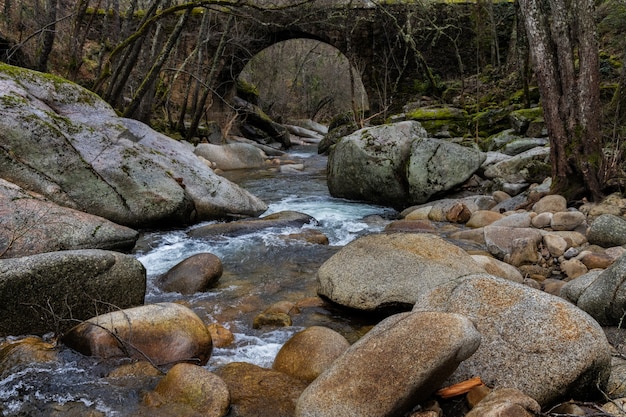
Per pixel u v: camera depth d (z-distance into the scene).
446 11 20.84
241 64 23.00
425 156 9.74
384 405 2.73
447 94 20.02
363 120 19.92
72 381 3.37
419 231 7.62
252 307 4.95
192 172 8.56
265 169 16.20
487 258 5.39
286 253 6.68
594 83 7.57
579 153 7.70
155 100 20.42
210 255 5.64
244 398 3.24
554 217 6.76
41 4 19.33
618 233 5.82
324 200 10.84
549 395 2.98
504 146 12.61
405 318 3.10
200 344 3.76
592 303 4.11
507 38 20.97
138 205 7.38
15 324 3.95
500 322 3.27
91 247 5.76
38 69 12.71
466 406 3.01
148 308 3.88
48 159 7.02
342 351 3.62
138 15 21.14
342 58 36.72
